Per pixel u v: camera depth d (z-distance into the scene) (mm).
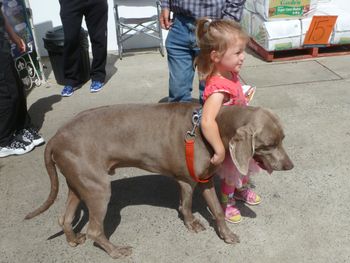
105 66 5766
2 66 3713
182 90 3871
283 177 3494
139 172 3713
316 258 2699
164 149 2604
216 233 2967
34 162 3932
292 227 2965
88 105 5082
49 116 4832
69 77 5480
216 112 2498
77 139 2531
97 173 2557
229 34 2479
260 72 5695
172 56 3764
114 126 2584
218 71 2646
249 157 2273
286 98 4879
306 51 6273
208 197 2775
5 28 3934
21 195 3477
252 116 2338
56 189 2680
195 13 3439
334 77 5383
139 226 3076
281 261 2693
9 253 2895
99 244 2760
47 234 3051
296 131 4168
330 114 4469
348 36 5984
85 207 3314
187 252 2818
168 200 3348
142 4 6691
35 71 5750
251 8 6422
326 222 2990
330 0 6496
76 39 5258
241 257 2746
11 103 3828
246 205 3201
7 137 3979
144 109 2654
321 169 3574
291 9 5832
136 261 2764
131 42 6996
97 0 5066
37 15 6582
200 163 2559
